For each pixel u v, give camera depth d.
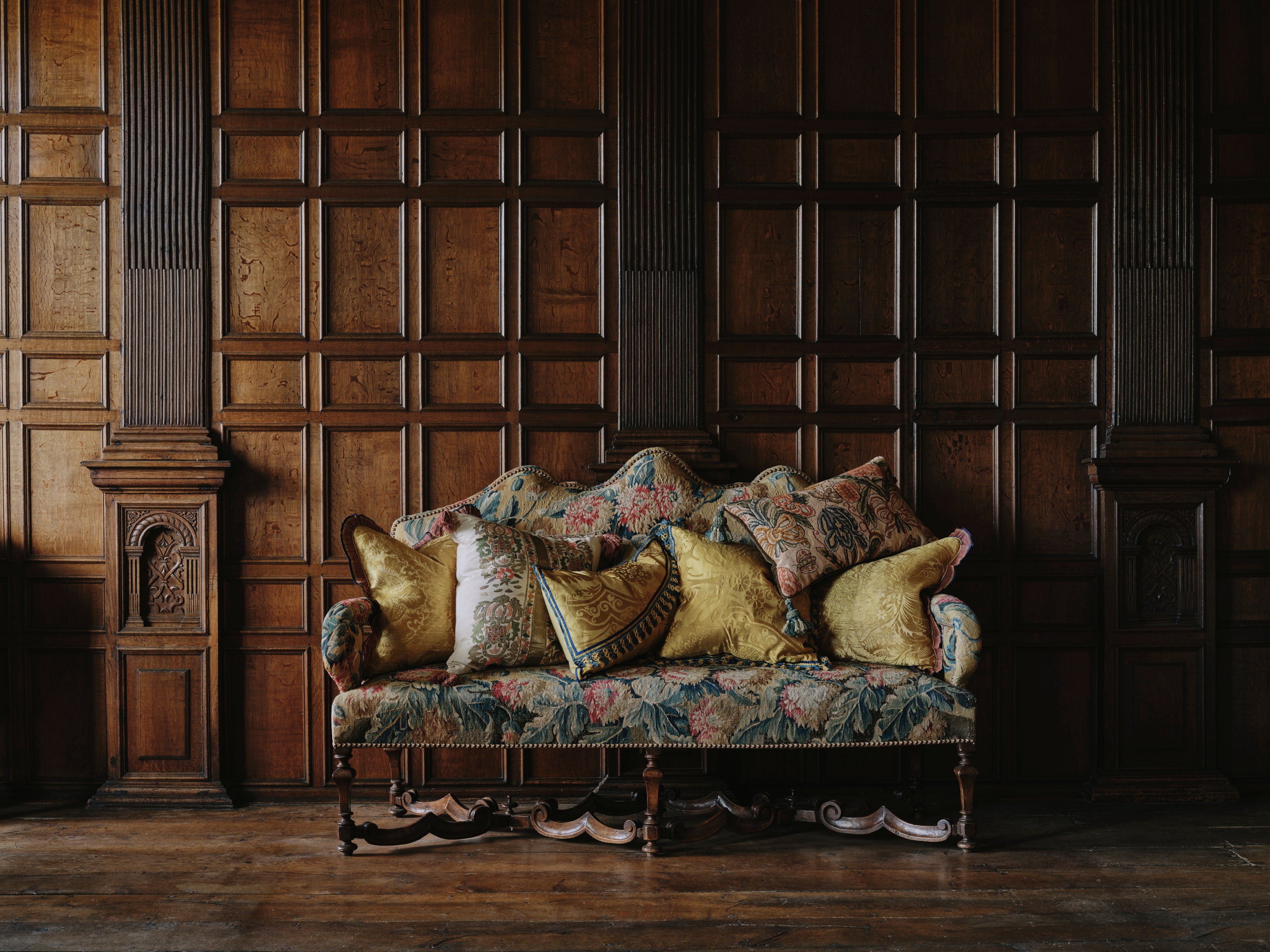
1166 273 3.40
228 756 3.33
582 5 3.41
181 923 2.25
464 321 3.41
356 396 3.39
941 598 2.76
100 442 3.38
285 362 3.38
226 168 3.37
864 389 3.43
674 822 2.94
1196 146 3.40
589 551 2.96
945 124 3.42
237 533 3.36
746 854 2.70
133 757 3.28
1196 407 3.40
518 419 3.40
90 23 3.37
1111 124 3.42
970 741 2.62
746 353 3.43
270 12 3.37
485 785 3.33
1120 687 3.34
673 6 3.39
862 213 3.43
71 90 3.37
